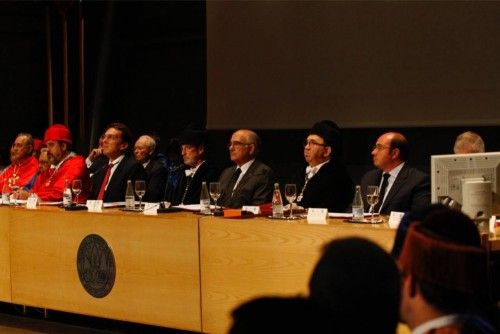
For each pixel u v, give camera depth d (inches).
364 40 271.3
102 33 352.5
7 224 208.8
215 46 304.2
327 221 159.9
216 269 169.6
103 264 189.2
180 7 339.6
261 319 46.7
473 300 59.6
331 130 197.8
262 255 162.1
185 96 340.8
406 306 59.6
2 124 356.5
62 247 197.6
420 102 260.8
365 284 49.6
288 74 287.7
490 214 147.8
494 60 245.9
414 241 59.9
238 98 299.9
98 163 285.0
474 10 249.1
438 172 149.5
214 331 170.9
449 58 254.5
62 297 198.4
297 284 157.2
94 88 355.6
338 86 277.6
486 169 151.4
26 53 362.3
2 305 243.9
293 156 300.4
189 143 227.5
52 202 223.9
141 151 273.1
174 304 177.0
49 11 362.9
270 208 176.4
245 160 209.5
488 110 247.6
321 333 47.4
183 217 174.9
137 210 192.9
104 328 213.8
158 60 348.2
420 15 259.4
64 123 360.5
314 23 281.7
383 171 190.1
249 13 295.7
